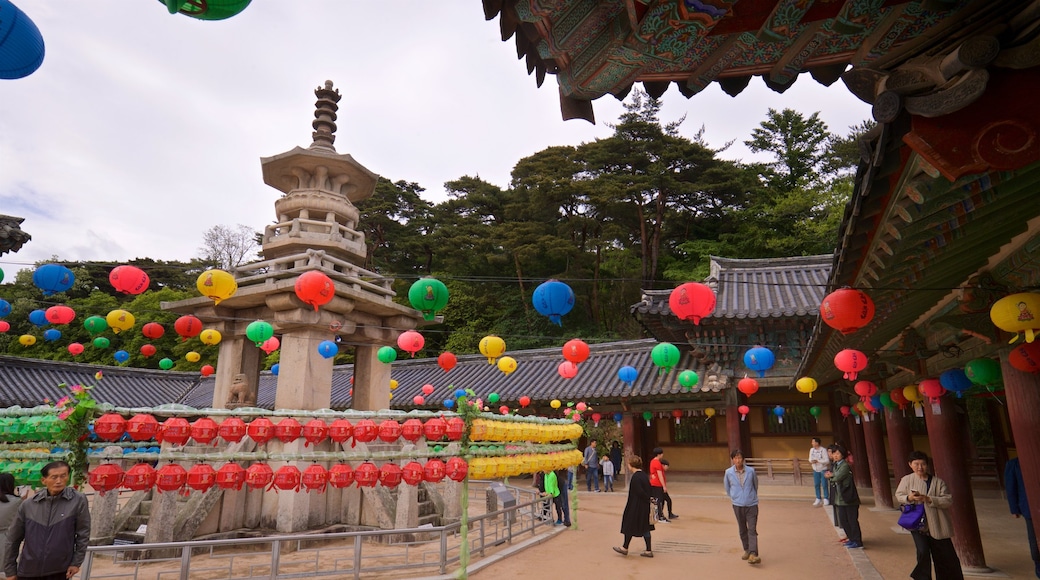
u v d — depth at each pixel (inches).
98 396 917.2
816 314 628.1
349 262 479.5
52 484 195.8
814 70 118.3
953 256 190.2
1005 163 101.4
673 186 1390.3
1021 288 195.3
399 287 1557.6
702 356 699.4
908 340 313.1
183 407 296.0
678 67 115.3
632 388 756.6
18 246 543.2
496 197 1555.1
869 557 351.6
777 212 1395.2
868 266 206.7
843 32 101.5
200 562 347.9
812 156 1594.5
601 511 596.7
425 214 1664.6
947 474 319.3
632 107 1533.0
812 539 418.9
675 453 825.5
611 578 319.0
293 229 458.3
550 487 473.1
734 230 1507.1
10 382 837.8
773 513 550.0
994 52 96.7
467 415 326.3
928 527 255.1
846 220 182.9
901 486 269.7
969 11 97.9
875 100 110.2
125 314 393.1
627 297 1455.5
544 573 330.0
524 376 902.4
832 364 428.5
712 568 339.0
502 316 1470.2
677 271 1411.2
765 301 705.0
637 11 96.0
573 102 128.6
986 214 156.9
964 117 103.4
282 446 398.0
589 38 106.7
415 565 320.2
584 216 1435.8
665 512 569.9
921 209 148.0
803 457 764.0
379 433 313.4
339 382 1052.5
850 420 725.3
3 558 213.2
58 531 192.5
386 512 403.5
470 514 550.3
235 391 434.3
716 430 813.9
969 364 256.5
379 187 1579.7
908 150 126.0
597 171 1471.5
